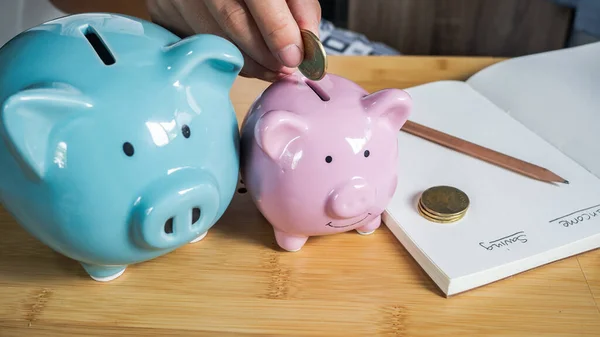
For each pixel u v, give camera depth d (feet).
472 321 1.57
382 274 1.71
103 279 1.67
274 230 1.76
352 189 1.53
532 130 2.21
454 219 1.77
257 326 1.55
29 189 1.35
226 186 1.54
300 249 1.78
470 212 1.82
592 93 2.36
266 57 1.69
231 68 1.47
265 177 1.56
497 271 1.64
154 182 1.37
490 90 2.44
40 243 1.82
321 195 1.54
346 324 1.56
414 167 2.01
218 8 1.64
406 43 4.25
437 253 1.67
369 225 1.80
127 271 1.71
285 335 1.53
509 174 1.98
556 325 1.55
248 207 1.94
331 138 1.51
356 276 1.70
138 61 1.38
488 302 1.62
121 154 1.32
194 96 1.42
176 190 1.36
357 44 3.59
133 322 1.56
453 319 1.57
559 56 2.60
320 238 1.83
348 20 4.27
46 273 1.71
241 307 1.60
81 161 1.30
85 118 1.29
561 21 3.69
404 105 1.56
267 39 1.57
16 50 1.40
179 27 1.92
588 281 1.68
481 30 4.04
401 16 4.11
